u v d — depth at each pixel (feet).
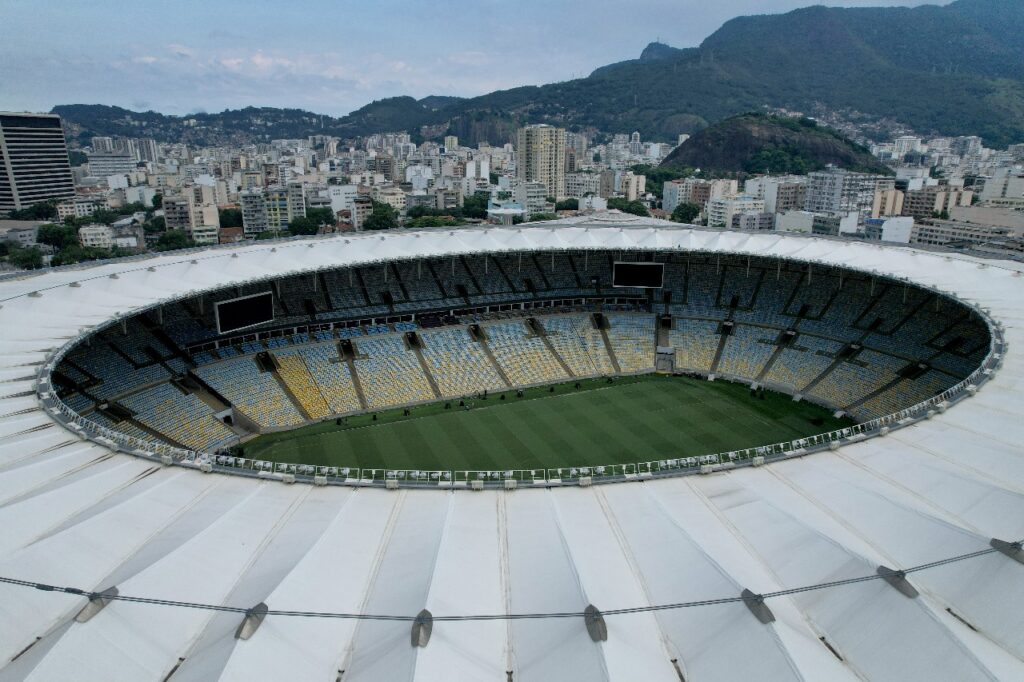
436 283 364.79
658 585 122.52
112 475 154.71
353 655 108.27
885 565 125.18
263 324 314.14
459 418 293.64
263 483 156.46
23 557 120.57
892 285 336.29
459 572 122.72
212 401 277.23
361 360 318.04
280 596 113.19
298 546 129.39
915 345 305.53
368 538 136.36
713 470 162.09
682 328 362.33
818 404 305.94
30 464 153.07
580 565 123.34
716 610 112.68
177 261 318.04
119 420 245.45
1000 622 110.32
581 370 342.03
